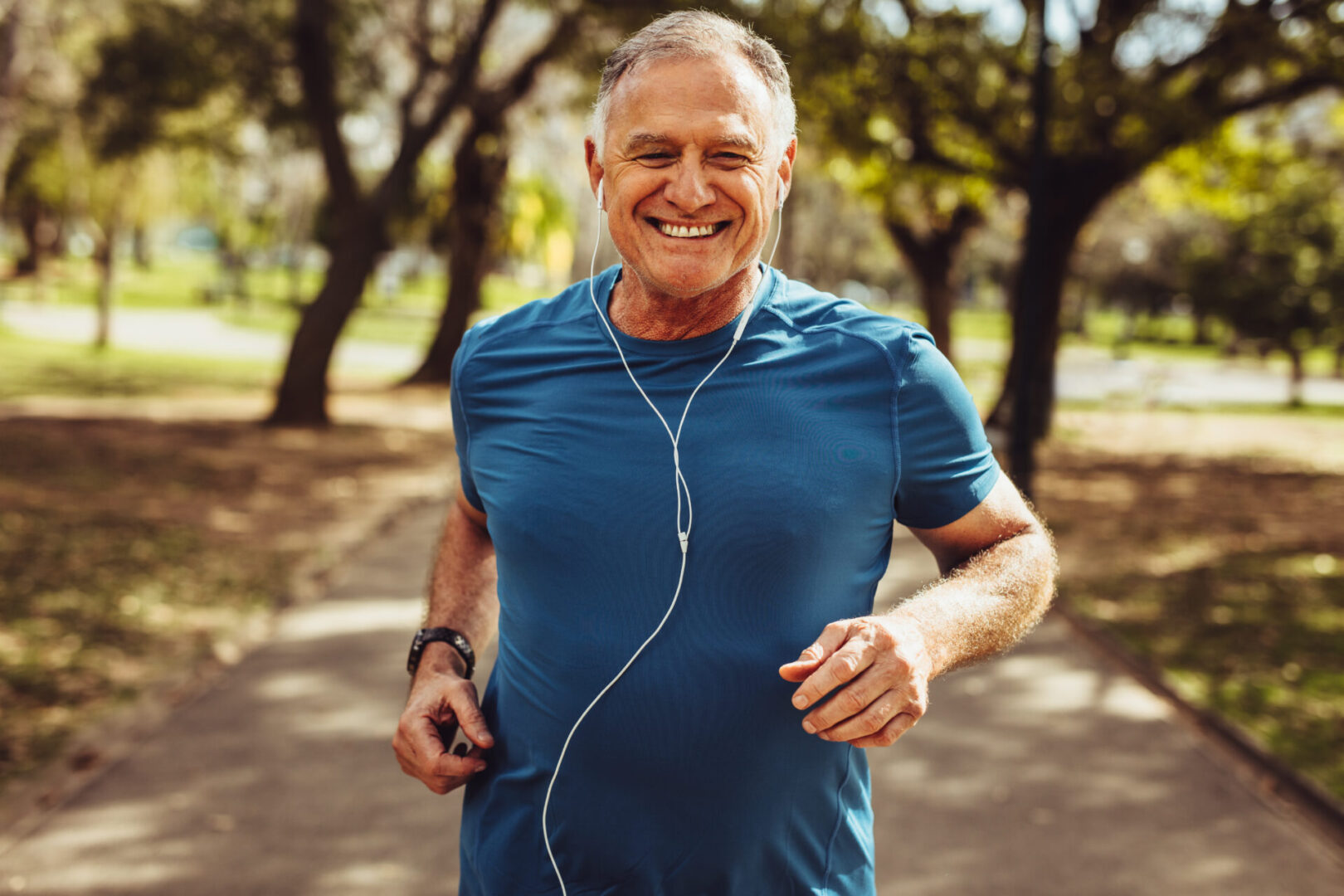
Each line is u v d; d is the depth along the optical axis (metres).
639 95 1.50
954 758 4.68
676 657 1.49
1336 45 13.07
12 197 36.53
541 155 25.17
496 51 21.03
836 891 1.60
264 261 75.38
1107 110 13.68
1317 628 6.82
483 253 24.34
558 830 1.56
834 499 1.47
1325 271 24.17
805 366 1.54
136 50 15.99
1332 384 32.03
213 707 5.15
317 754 4.58
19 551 7.77
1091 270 52.19
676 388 1.54
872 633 1.35
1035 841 3.88
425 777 1.67
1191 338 58.28
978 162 16.44
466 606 1.91
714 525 1.48
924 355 1.54
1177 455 16.45
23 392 18.62
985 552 1.60
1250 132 18.61
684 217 1.49
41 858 3.66
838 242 51.66
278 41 16.23
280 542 8.83
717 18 1.55
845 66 13.70
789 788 1.53
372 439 15.40
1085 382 29.34
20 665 5.51
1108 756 4.72
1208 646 6.38
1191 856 3.78
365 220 16.38
